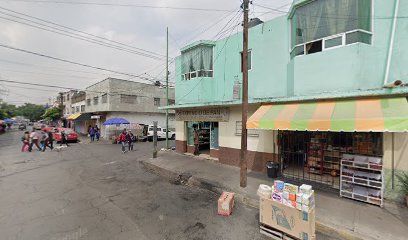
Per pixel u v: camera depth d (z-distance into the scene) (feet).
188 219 17.25
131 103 88.38
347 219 16.01
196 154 42.96
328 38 22.65
